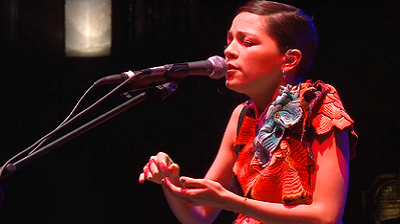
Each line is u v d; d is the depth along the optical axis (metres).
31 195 6.61
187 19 6.44
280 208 2.88
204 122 6.53
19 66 6.49
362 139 5.78
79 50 6.59
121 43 6.56
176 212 3.49
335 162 2.93
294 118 3.02
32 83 6.52
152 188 6.72
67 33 6.59
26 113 6.51
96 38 6.59
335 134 2.96
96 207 6.71
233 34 3.30
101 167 6.71
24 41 6.49
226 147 3.64
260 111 3.41
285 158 3.01
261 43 3.21
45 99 6.54
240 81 3.23
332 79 5.88
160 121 6.62
